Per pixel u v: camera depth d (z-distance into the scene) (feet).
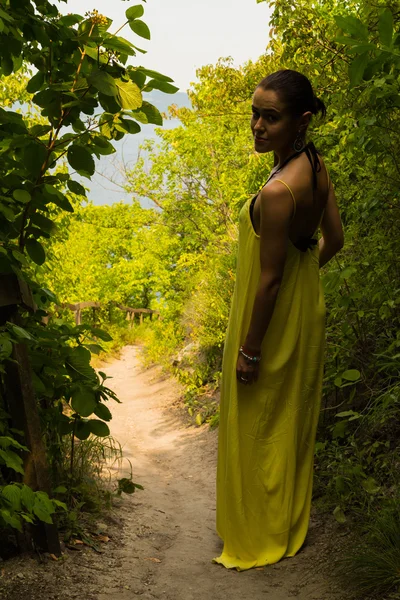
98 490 14.07
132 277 87.51
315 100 10.60
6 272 10.09
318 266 11.28
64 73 10.17
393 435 13.51
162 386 37.65
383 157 13.53
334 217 11.30
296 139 10.52
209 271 36.70
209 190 50.65
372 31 13.38
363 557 9.37
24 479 10.34
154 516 14.14
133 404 34.30
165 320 46.42
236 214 45.16
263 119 10.37
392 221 14.11
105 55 10.01
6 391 10.37
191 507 15.37
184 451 22.91
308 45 19.38
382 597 8.84
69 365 11.32
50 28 9.67
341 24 10.41
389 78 11.25
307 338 11.12
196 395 31.30
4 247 10.12
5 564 10.05
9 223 10.61
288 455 11.05
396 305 13.50
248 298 10.97
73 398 11.41
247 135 45.60
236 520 11.07
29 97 24.23
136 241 89.10
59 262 28.89
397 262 13.80
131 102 9.91
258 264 10.86
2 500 8.82
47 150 10.20
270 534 11.02
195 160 49.80
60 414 11.90
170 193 55.16
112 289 82.79
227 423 11.39
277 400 11.03
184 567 10.99
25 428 10.37
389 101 12.17
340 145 15.05
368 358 14.73
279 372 10.93
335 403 16.03
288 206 10.23
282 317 10.91
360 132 13.14
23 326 10.95
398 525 9.80
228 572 10.77
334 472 13.15
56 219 21.86
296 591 9.76
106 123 10.74
